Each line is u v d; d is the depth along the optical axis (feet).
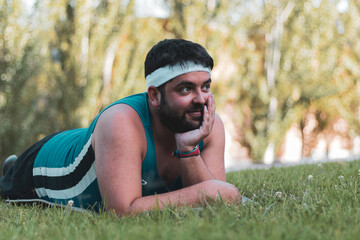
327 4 75.00
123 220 8.27
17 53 57.31
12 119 57.21
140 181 9.21
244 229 7.05
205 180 9.62
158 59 8.93
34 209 10.96
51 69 59.16
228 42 69.77
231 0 69.21
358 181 12.96
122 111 9.35
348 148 77.66
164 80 8.87
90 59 61.67
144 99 9.86
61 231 7.63
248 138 72.54
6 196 13.47
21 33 57.67
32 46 57.72
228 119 72.28
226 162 70.74
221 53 69.41
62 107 60.90
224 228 7.10
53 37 60.90
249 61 72.23
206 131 9.23
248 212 8.33
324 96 73.61
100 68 61.77
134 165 9.08
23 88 57.36
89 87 60.95
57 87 60.13
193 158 9.57
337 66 75.92
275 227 7.03
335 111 76.07
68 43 61.36
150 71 9.17
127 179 8.92
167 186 10.45
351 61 76.28
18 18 57.52
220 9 67.62
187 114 9.04
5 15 56.95
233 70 71.00
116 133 9.00
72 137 11.84
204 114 9.18
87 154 10.05
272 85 74.08
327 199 9.50
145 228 7.32
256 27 74.18
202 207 8.73
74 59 61.16
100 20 62.08
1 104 56.59
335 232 6.74
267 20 73.61
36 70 58.03
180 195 9.15
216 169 10.55
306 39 74.49
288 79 73.67
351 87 76.64
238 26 70.33
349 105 76.38
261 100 73.36
